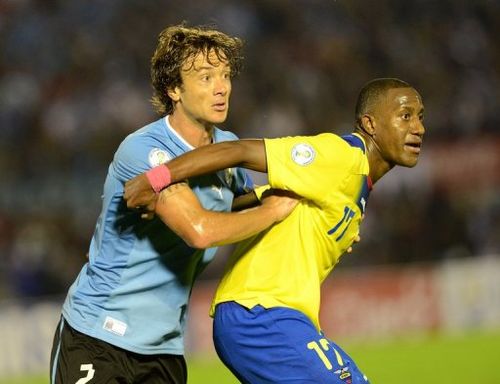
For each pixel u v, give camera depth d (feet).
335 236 56.03
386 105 55.93
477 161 199.00
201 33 55.52
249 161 54.24
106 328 55.57
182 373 58.65
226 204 57.77
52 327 142.82
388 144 56.03
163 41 56.13
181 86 55.47
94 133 205.57
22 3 230.89
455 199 196.85
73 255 183.42
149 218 53.78
